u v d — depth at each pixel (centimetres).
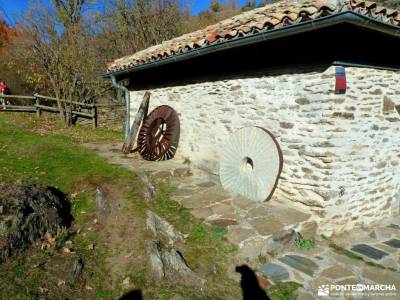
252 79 526
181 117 716
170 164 698
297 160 464
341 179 446
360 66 435
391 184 514
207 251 385
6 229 377
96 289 336
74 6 1530
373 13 369
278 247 403
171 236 411
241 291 334
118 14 1769
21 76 1440
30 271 345
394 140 503
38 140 885
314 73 432
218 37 473
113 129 1293
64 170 625
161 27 1800
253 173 513
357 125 447
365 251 417
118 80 916
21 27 1303
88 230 436
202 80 640
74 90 1358
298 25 357
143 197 515
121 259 379
